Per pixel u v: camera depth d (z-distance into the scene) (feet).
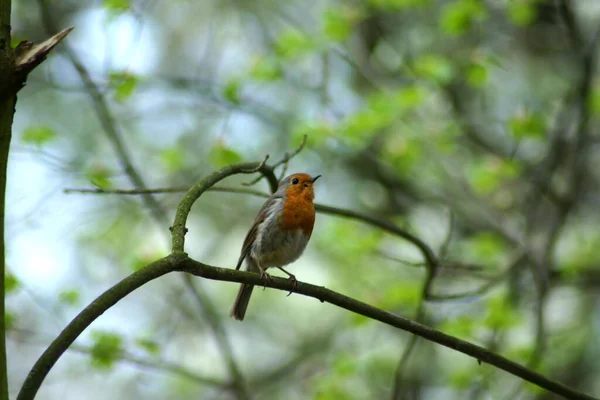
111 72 35.04
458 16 39.45
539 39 50.57
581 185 46.62
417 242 28.86
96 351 33.30
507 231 41.04
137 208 48.08
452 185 47.52
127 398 48.42
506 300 37.65
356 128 38.88
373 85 47.09
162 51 52.75
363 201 50.80
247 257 28.68
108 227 47.24
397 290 38.19
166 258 16.75
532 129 39.04
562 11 42.68
